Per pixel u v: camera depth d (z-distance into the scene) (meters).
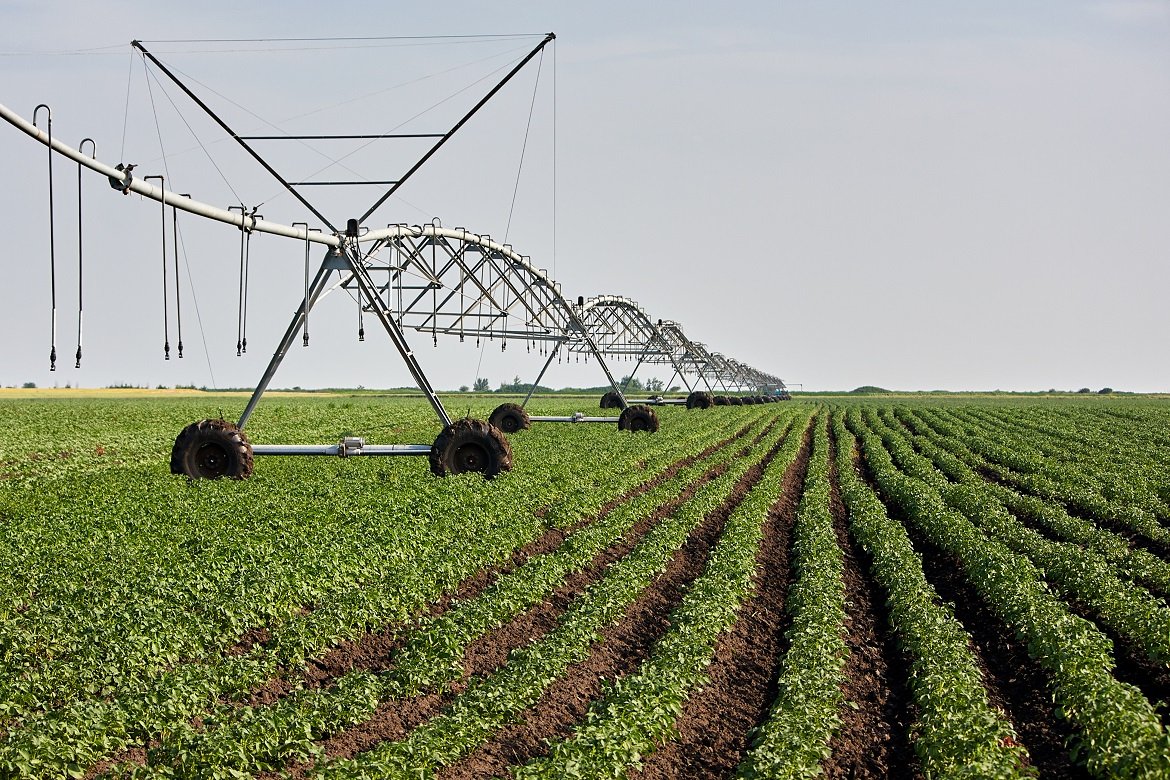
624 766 11.31
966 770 11.04
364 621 16.20
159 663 13.84
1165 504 33.03
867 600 20.30
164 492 27.23
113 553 19.58
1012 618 17.55
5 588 16.91
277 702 12.80
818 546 23.44
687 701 14.15
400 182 26.34
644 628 17.83
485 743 12.39
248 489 27.84
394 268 29.89
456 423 31.02
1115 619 17.70
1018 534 25.45
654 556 21.70
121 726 11.53
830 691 13.60
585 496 28.70
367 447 30.72
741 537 24.12
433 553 20.62
